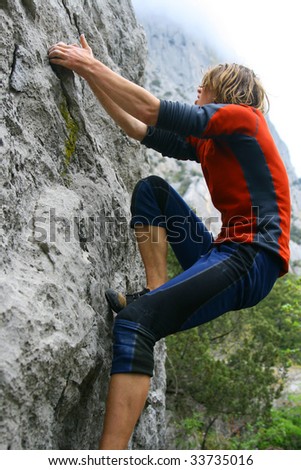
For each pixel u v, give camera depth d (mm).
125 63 4172
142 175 3945
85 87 2990
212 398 7398
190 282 2014
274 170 2186
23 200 2086
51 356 1798
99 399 2477
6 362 1624
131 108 2188
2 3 2213
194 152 2680
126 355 1946
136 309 2012
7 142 2004
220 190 2230
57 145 2500
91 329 2254
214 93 2361
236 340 9562
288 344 12922
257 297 2121
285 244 2154
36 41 2402
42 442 1845
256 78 2367
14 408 1654
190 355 7527
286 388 10844
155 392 3865
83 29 3148
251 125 2156
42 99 2371
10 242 1913
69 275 2125
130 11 4430
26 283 1843
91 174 2805
